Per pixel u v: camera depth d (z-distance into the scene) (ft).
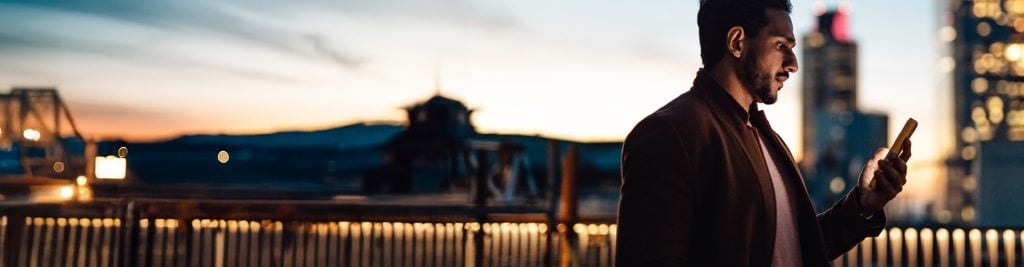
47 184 31.89
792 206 7.82
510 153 44.78
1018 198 144.97
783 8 7.51
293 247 24.52
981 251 24.08
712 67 7.68
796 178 7.84
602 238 25.76
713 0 7.66
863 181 8.31
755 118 7.84
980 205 147.95
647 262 6.83
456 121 111.65
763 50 7.41
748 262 7.15
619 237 7.06
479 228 25.30
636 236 6.91
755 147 7.49
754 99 7.68
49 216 24.52
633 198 7.02
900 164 7.84
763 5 7.43
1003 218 146.30
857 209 8.16
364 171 100.99
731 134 7.36
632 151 7.14
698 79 7.66
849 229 8.22
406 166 100.83
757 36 7.43
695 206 7.18
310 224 24.76
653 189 6.98
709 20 7.63
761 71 7.45
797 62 7.53
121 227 24.06
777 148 7.90
